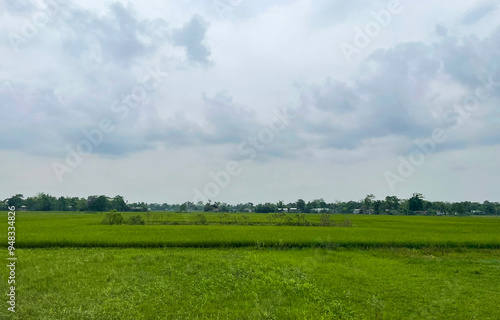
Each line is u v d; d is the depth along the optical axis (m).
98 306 10.98
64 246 24.98
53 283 13.39
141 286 13.30
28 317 9.97
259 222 57.34
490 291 14.37
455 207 126.88
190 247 25.91
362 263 19.88
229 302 12.02
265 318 10.52
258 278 15.09
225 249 25.34
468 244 27.77
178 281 14.29
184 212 101.56
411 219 72.31
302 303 12.17
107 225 41.34
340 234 31.56
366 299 12.86
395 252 25.11
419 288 14.45
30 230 32.81
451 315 11.41
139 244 25.48
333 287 14.25
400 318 11.10
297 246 26.80
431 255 24.45
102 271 15.44
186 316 10.55
